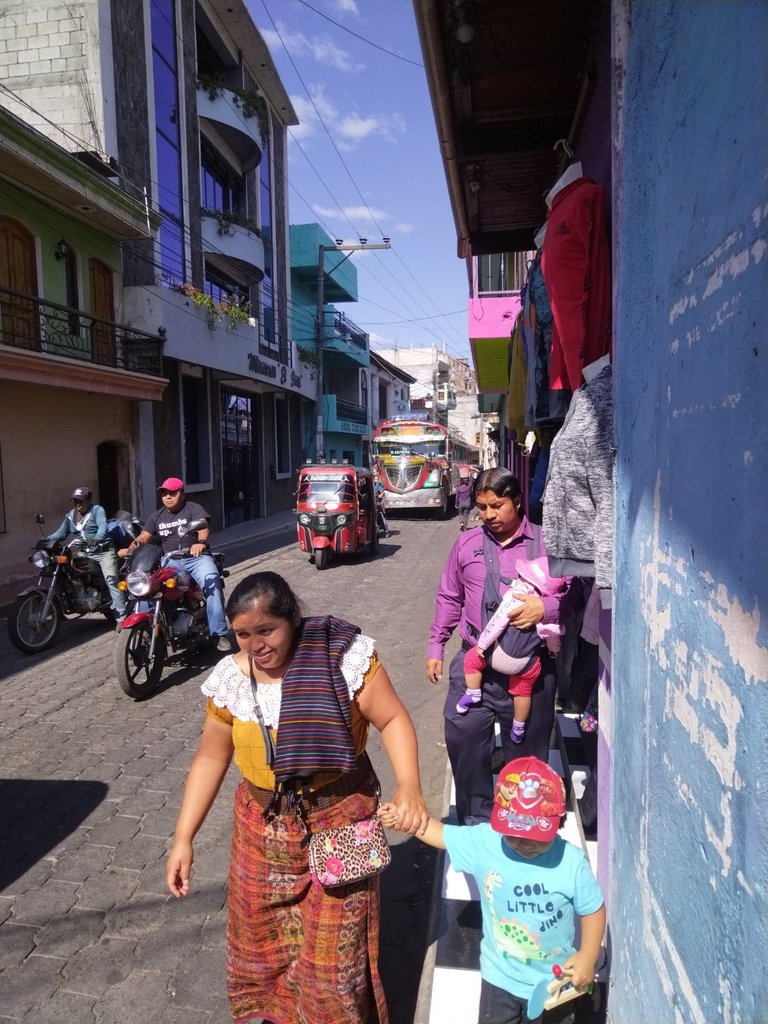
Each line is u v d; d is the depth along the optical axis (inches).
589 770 149.6
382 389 1877.5
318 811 84.8
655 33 67.0
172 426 668.1
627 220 80.6
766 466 40.4
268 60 865.5
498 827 81.9
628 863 77.2
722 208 47.8
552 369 140.3
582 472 98.7
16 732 208.8
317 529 511.2
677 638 58.3
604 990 93.4
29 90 549.3
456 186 204.4
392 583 454.9
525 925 83.7
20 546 458.0
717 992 47.5
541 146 181.2
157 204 636.1
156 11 649.0
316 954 83.4
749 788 42.6
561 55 150.2
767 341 40.2
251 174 888.3
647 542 69.4
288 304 1042.7
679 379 58.5
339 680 85.0
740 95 44.4
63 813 161.2
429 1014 98.0
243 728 86.1
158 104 651.5
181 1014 103.7
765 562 40.5
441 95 156.7
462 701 124.8
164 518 275.0
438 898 122.8
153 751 194.2
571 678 163.0
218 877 137.2
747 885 42.6
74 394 518.3
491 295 443.2
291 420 1110.4
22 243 475.5
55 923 123.3
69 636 327.6
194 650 273.3
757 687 41.6
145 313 595.5
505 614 117.1
